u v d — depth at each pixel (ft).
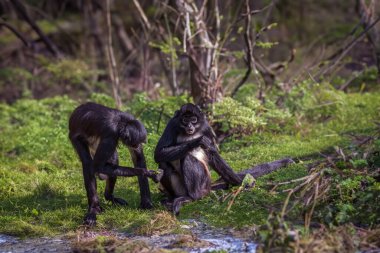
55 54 78.64
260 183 39.65
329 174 36.94
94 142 35.73
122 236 33.68
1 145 52.60
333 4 95.71
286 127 52.24
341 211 32.45
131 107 54.90
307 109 55.01
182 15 54.13
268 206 34.96
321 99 56.39
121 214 36.35
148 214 36.22
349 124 53.26
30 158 49.42
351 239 29.48
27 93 69.67
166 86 68.49
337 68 66.03
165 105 52.65
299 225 32.55
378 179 36.60
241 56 54.70
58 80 78.18
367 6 68.59
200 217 35.78
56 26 93.86
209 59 53.47
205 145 37.96
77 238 33.09
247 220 34.47
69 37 94.43
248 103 50.88
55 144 50.57
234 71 60.59
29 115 60.18
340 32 84.58
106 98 59.93
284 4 93.45
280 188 38.24
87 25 90.84
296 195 36.32
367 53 72.13
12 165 47.52
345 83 65.00
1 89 79.41
